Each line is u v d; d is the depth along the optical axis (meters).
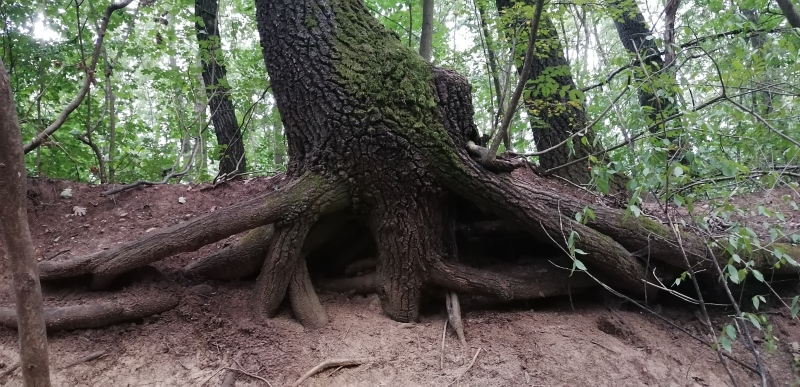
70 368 2.64
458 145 3.17
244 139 10.12
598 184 2.60
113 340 2.83
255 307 3.03
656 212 3.73
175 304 3.03
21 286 1.76
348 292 3.39
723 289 3.35
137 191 4.57
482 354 2.76
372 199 3.17
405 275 3.16
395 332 2.96
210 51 5.85
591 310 3.33
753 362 2.83
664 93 3.14
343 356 2.73
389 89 3.06
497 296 3.21
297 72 3.21
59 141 5.49
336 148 3.10
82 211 4.20
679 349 2.93
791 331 3.09
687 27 3.24
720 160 2.45
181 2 5.92
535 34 2.50
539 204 3.17
